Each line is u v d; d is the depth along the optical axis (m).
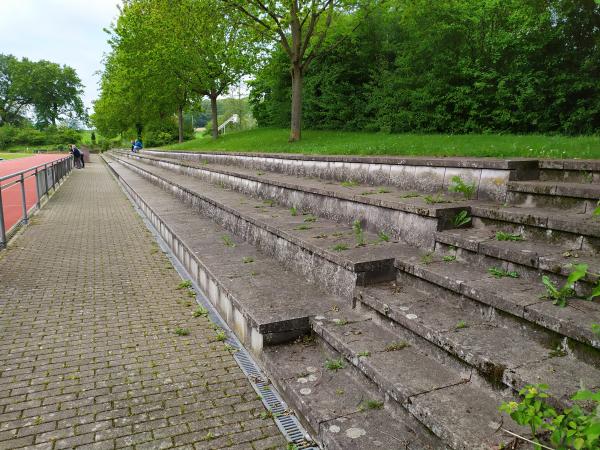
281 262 5.27
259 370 3.61
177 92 35.28
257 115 31.92
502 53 15.13
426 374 2.75
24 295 5.50
